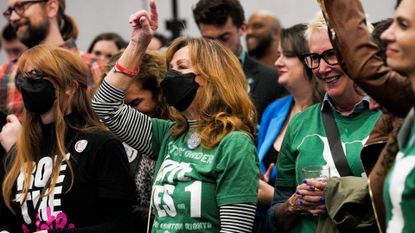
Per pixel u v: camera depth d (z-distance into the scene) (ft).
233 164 21.12
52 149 23.25
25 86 23.13
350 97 21.86
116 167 22.77
